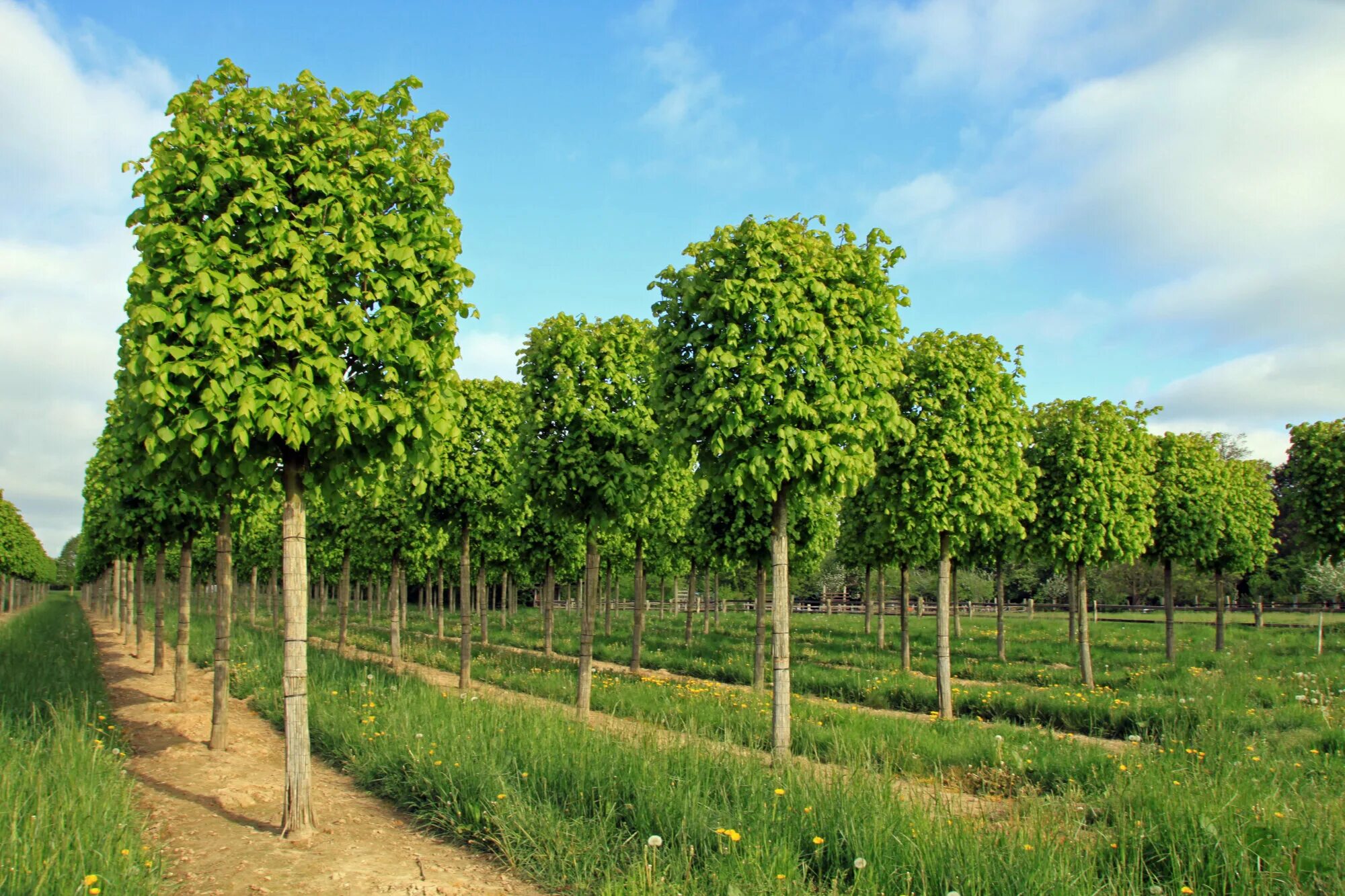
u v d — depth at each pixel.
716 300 8.20
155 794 7.35
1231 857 5.00
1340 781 7.45
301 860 5.75
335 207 6.48
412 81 7.09
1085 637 16.62
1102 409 15.98
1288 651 23.16
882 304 8.77
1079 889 4.62
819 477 8.39
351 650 22.34
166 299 6.03
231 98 6.55
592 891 5.11
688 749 7.44
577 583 40.00
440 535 18.11
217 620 9.43
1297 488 19.58
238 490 7.12
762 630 15.66
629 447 11.95
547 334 12.30
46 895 4.37
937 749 9.44
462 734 8.15
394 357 6.61
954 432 12.30
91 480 17.30
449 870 5.60
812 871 5.41
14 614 42.28
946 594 13.27
